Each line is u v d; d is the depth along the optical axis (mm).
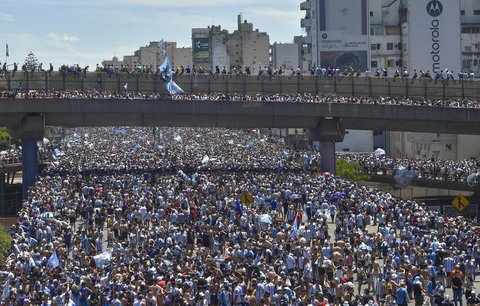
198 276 148750
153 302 136875
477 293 157000
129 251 170750
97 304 144250
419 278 147375
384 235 181875
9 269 158875
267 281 144375
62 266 162625
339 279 149000
